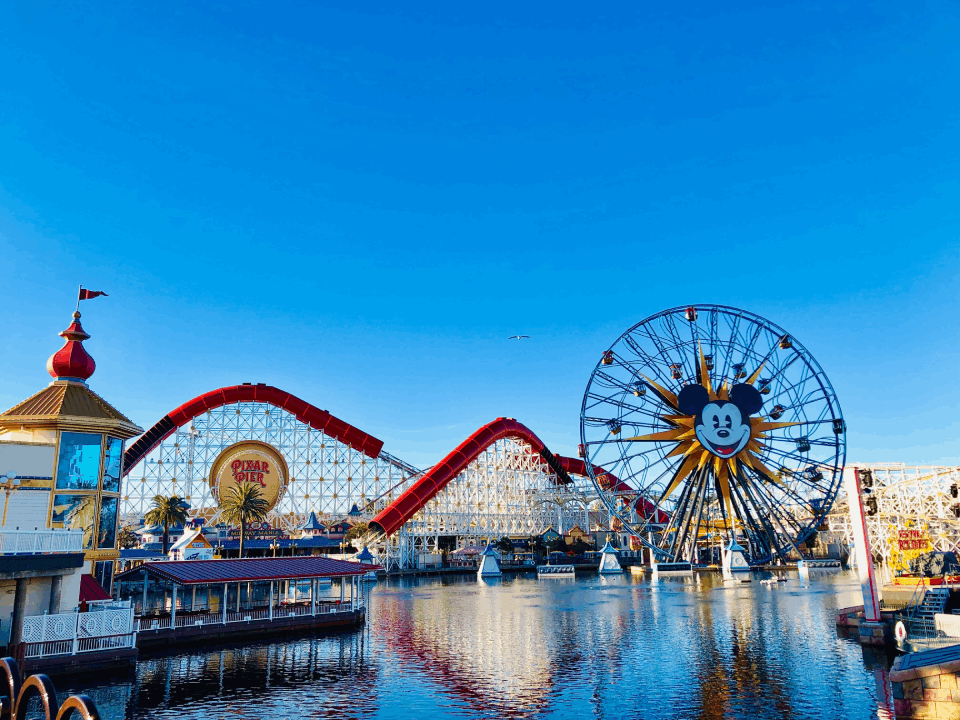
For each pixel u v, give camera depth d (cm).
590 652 4781
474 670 4241
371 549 14100
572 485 17225
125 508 12494
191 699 3547
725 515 11569
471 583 11875
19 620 3825
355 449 14288
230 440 13338
